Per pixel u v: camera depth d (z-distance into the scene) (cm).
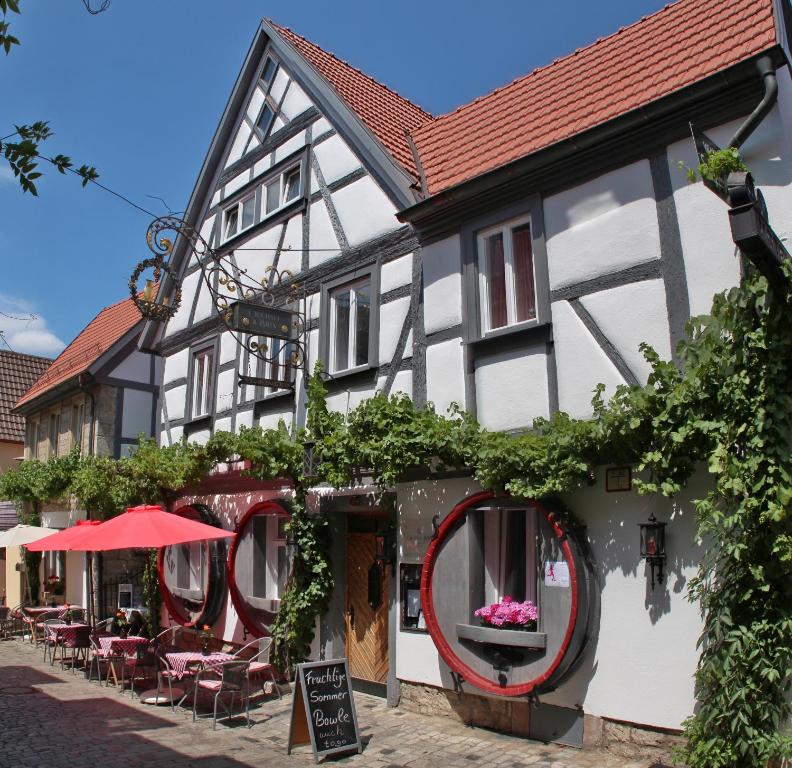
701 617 545
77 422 1622
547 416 661
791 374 480
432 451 693
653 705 563
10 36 344
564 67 821
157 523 867
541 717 636
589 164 656
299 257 978
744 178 427
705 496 552
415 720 714
